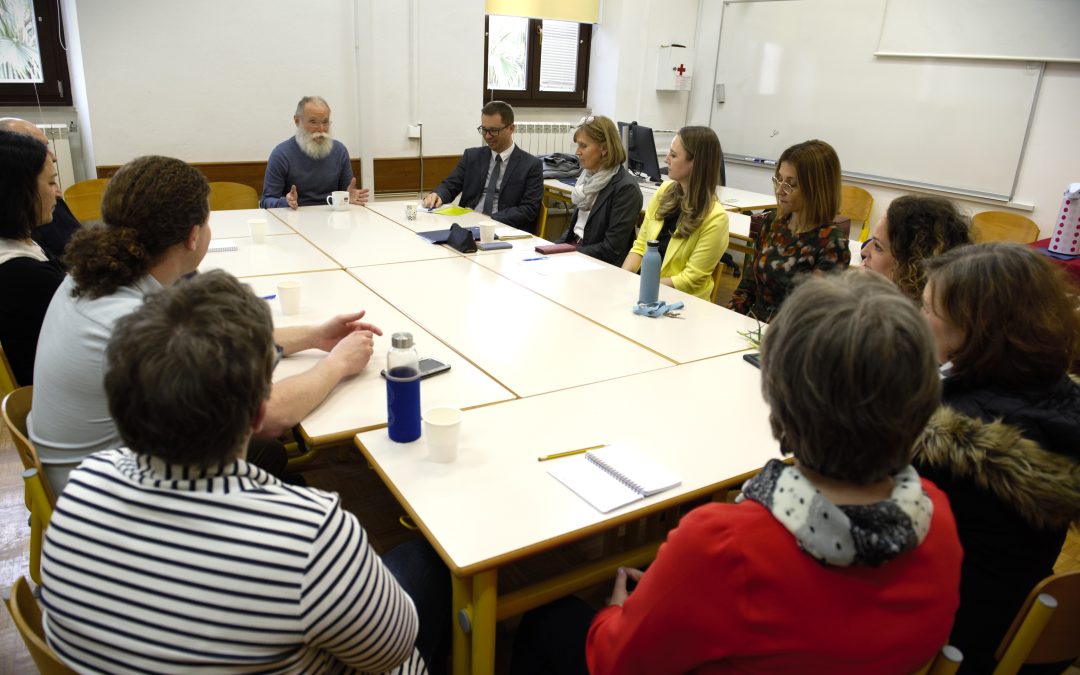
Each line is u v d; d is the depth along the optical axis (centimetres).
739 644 76
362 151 496
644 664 85
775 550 74
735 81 608
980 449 111
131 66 409
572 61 627
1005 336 115
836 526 70
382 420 156
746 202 459
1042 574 119
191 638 78
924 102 484
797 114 563
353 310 225
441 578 138
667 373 190
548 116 627
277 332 185
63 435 139
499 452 146
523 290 256
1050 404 116
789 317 77
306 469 264
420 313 225
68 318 137
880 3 495
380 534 230
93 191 374
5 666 174
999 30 439
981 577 117
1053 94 424
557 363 193
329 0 460
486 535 120
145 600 78
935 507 82
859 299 74
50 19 406
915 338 71
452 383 177
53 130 406
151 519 80
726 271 553
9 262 183
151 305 83
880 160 516
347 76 482
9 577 202
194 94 433
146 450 80
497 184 407
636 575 121
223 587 78
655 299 239
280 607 79
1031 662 108
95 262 135
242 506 81
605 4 604
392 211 380
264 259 279
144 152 426
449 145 533
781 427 80
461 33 511
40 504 129
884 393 70
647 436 156
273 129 466
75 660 83
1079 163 421
